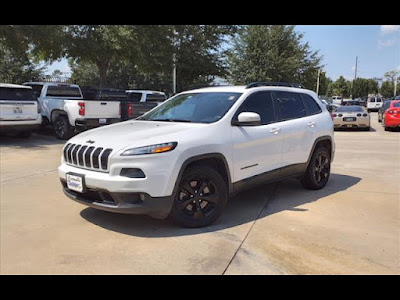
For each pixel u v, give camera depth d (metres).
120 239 4.25
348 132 18.31
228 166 4.87
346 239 4.31
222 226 4.69
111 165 4.20
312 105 6.63
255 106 5.47
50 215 5.07
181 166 4.34
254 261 3.73
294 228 4.64
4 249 3.99
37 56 20.16
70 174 4.61
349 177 7.68
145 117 5.84
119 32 18.06
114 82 38.94
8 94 11.91
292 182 7.16
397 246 4.13
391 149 11.97
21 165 8.55
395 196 6.16
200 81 32.38
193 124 4.88
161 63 21.75
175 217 4.45
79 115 12.56
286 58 36.16
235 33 32.62
